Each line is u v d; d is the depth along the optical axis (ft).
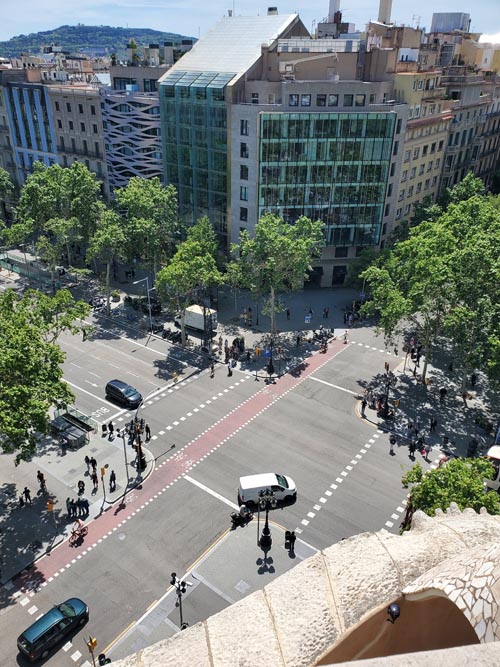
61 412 165.78
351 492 135.03
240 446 152.05
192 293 221.05
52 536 120.78
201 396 176.96
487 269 154.92
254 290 208.23
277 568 112.78
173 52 313.94
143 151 281.95
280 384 184.85
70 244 305.53
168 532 122.21
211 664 12.80
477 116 327.88
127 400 169.58
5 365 112.47
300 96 233.76
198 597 106.52
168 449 150.51
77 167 264.72
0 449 147.54
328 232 254.27
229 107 238.48
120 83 302.86
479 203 211.00
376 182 246.47
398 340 217.97
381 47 272.92
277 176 238.27
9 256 304.30
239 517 124.06
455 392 181.88
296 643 13.38
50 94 319.06
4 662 94.07
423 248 170.40
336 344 214.69
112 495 132.77
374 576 15.11
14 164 371.15
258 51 253.85
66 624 97.40
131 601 105.81
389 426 162.09
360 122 232.32
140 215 238.27
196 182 266.16
